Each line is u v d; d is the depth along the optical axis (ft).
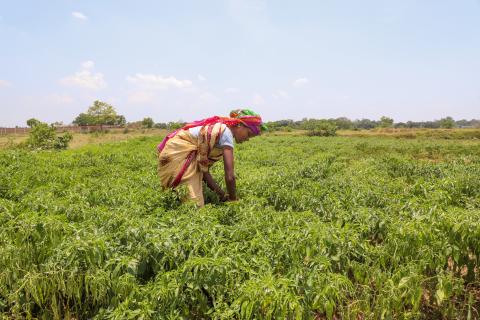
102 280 12.16
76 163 42.19
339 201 20.62
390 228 16.30
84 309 13.47
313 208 20.95
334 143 117.29
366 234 17.93
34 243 13.87
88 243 12.67
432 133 214.07
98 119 251.19
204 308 12.13
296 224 15.97
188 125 21.03
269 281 11.08
